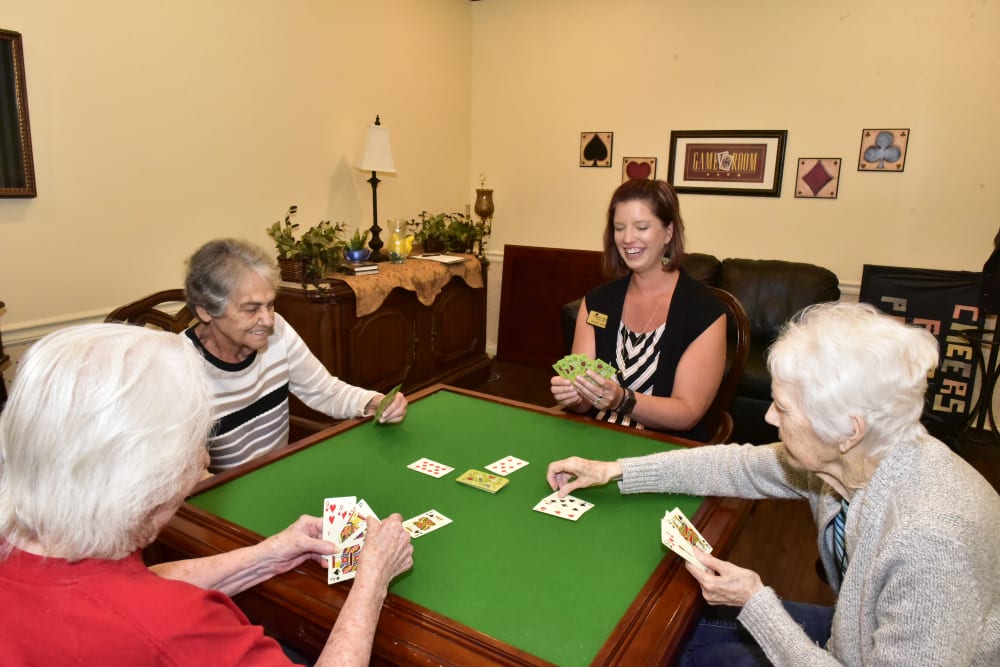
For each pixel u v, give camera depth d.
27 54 2.45
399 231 4.04
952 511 0.91
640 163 4.56
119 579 0.73
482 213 4.90
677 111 4.37
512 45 4.85
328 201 3.91
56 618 0.68
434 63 4.62
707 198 4.39
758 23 4.03
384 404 1.78
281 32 3.45
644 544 1.24
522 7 4.75
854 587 1.01
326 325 3.33
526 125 4.91
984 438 3.70
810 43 3.91
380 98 4.18
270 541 1.15
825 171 4.01
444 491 1.44
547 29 4.69
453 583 1.10
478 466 1.57
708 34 4.18
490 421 1.87
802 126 4.02
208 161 3.18
